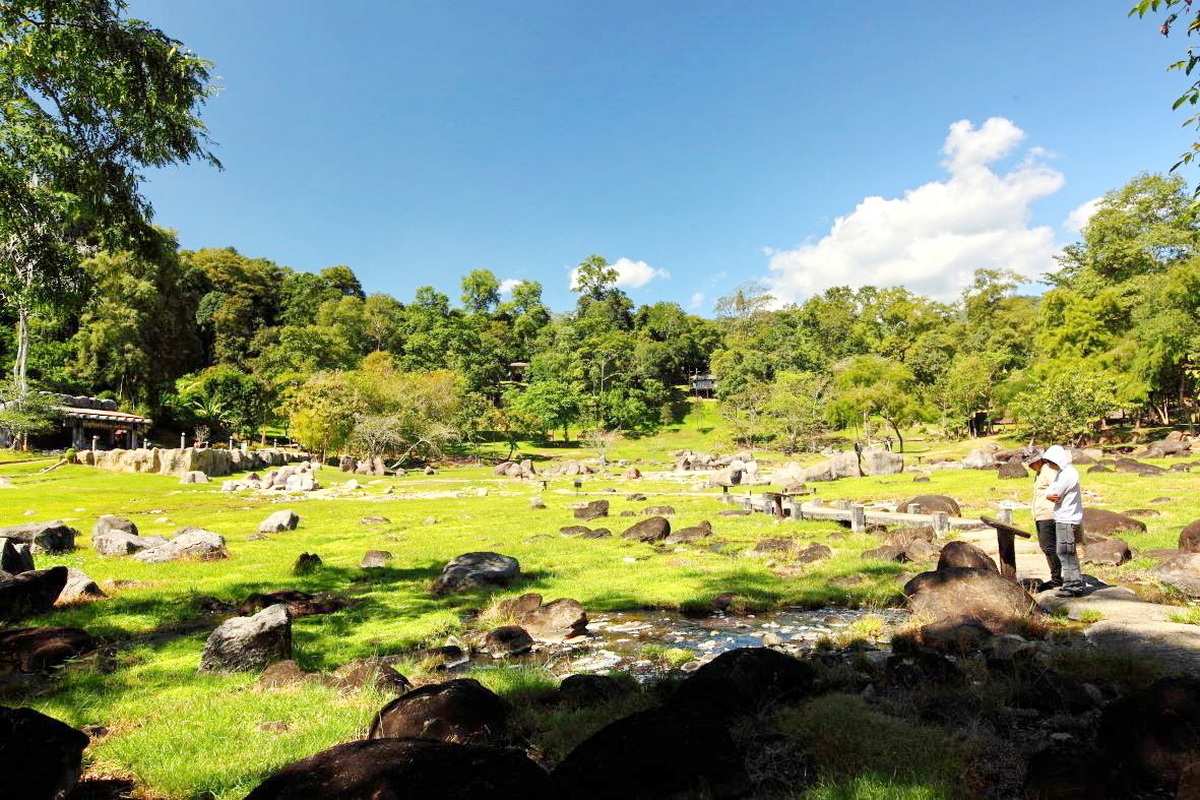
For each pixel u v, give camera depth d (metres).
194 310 102.06
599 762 4.61
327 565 16.36
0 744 4.20
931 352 91.50
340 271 155.62
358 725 6.15
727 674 6.27
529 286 171.62
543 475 56.34
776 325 134.12
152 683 7.83
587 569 14.93
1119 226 61.81
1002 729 5.47
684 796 4.44
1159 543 13.55
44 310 13.19
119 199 12.46
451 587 13.20
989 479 31.19
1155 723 4.52
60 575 11.74
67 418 60.44
